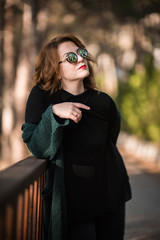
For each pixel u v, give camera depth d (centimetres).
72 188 198
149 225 418
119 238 218
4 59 1645
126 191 217
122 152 1401
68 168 198
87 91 211
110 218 214
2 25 1356
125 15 1411
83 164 200
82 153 200
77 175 199
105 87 2306
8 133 1559
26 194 152
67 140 199
